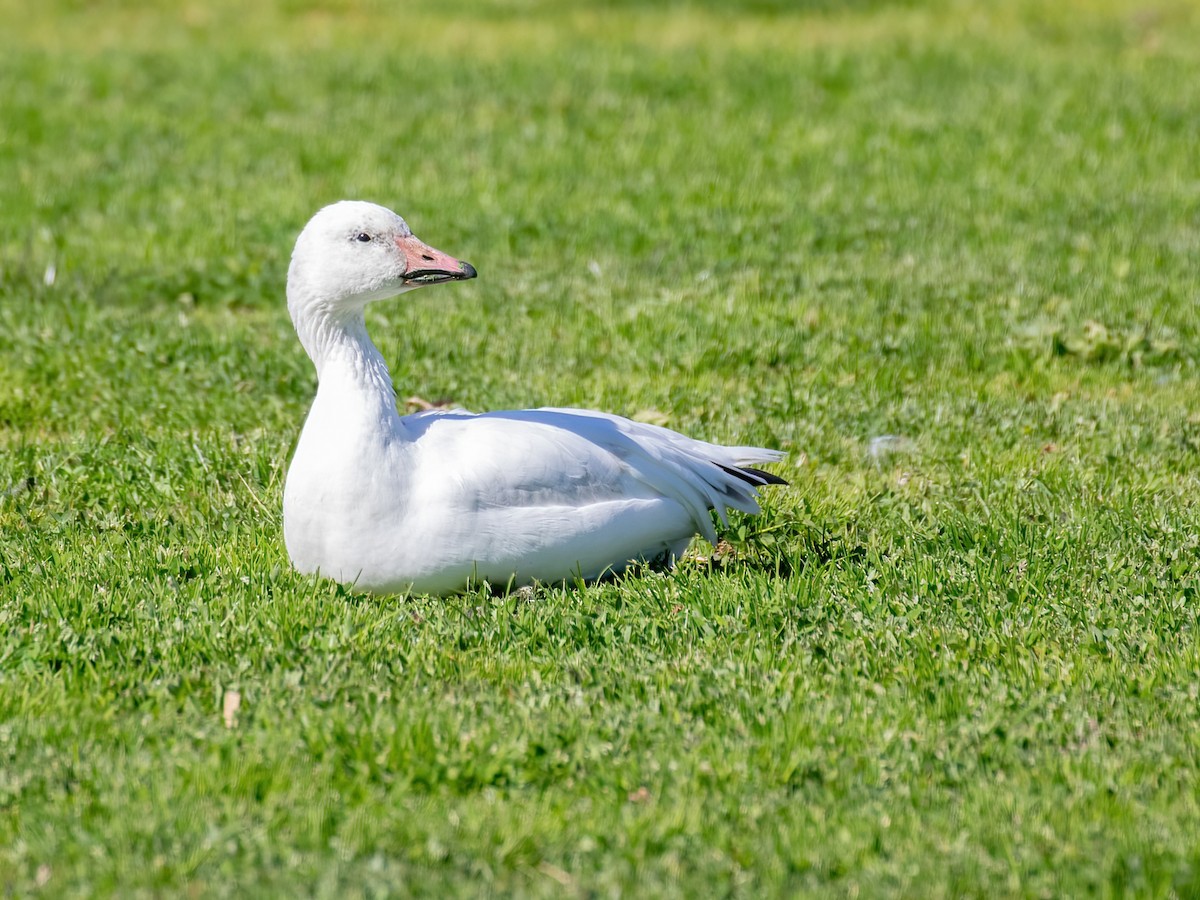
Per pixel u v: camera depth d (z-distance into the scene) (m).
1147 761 7.28
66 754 7.29
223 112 24.81
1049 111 24.36
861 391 13.55
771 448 12.21
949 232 18.55
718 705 7.81
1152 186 20.53
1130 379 14.25
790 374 14.09
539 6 34.28
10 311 15.38
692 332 14.83
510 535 8.88
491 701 7.84
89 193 20.33
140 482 11.21
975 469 11.81
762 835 6.74
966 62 27.91
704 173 21.33
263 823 6.77
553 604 8.87
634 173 21.36
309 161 21.80
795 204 19.78
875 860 6.57
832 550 10.08
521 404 12.99
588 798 7.05
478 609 8.80
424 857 6.56
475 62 28.23
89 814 6.81
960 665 8.29
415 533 8.77
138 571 9.48
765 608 8.92
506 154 22.33
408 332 14.95
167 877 6.40
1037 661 8.34
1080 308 15.58
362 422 8.83
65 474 11.27
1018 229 18.61
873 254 17.80
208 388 13.37
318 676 8.02
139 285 16.55
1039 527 10.39
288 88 26.33
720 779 7.16
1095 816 6.84
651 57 28.50
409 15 33.62
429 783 7.13
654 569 9.84
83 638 8.38
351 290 8.99
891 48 29.20
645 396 13.24
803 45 29.62
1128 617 8.90
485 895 6.32
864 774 7.20
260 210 19.39
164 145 22.77
